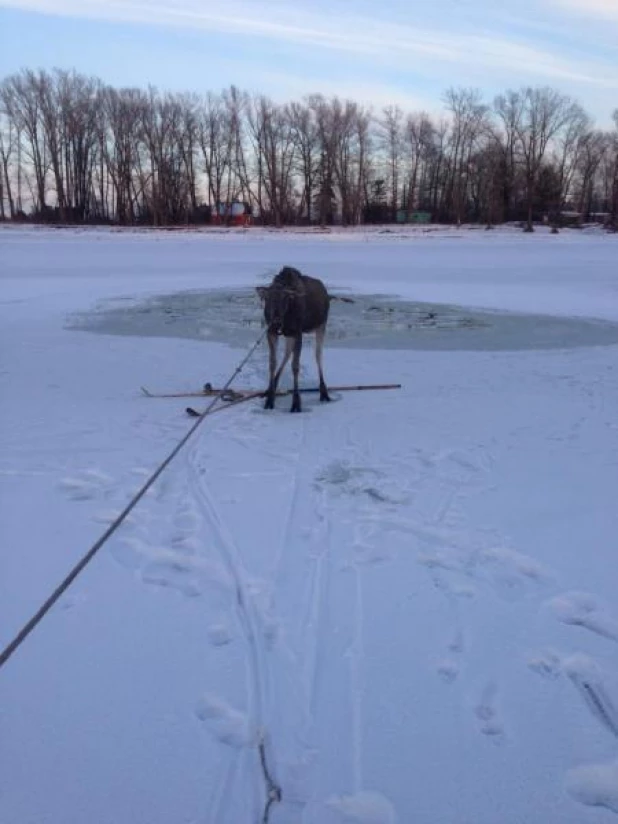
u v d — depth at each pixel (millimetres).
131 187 82438
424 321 18109
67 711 3678
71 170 83062
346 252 39844
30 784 3223
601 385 10906
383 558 5199
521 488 6539
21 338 14625
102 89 81438
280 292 9039
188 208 85250
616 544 5406
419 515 5934
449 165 90062
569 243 49938
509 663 4039
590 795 3160
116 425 8555
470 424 8695
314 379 11375
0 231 60031
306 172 86375
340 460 7332
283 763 3346
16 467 7059
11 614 4520
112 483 6633
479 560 5164
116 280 26109
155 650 4160
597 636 4281
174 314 18375
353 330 16719
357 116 85125
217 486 6582
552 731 3531
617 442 7926
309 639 4254
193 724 3590
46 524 5766
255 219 86500
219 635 4305
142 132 81188
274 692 3809
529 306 20859
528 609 4562
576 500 6246
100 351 13359
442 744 3451
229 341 14703
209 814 3080
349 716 3639
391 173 90750
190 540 5469
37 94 80438
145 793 3182
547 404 9695
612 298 22672
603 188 97062
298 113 84375
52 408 9328
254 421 8844
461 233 65000
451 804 3117
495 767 3314
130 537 5535
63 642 4234
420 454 7523
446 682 3885
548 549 5332
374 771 3297
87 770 3305
